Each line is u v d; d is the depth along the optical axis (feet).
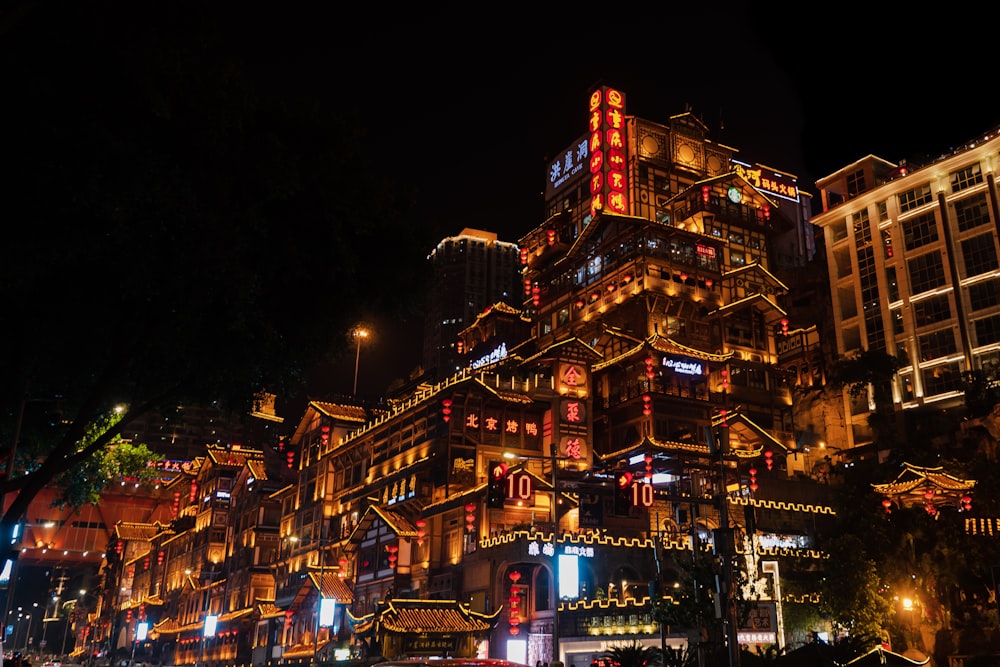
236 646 290.15
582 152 342.64
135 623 401.49
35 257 53.52
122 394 79.25
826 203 344.90
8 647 532.32
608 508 198.80
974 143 287.89
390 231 77.00
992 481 190.60
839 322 317.22
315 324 74.18
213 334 69.92
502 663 40.91
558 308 306.35
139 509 436.35
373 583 217.36
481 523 188.55
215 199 61.57
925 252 292.61
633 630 145.38
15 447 73.87
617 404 246.47
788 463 265.95
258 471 326.24
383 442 242.78
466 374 221.05
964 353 270.87
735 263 300.20
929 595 166.20
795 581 168.86
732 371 266.57
